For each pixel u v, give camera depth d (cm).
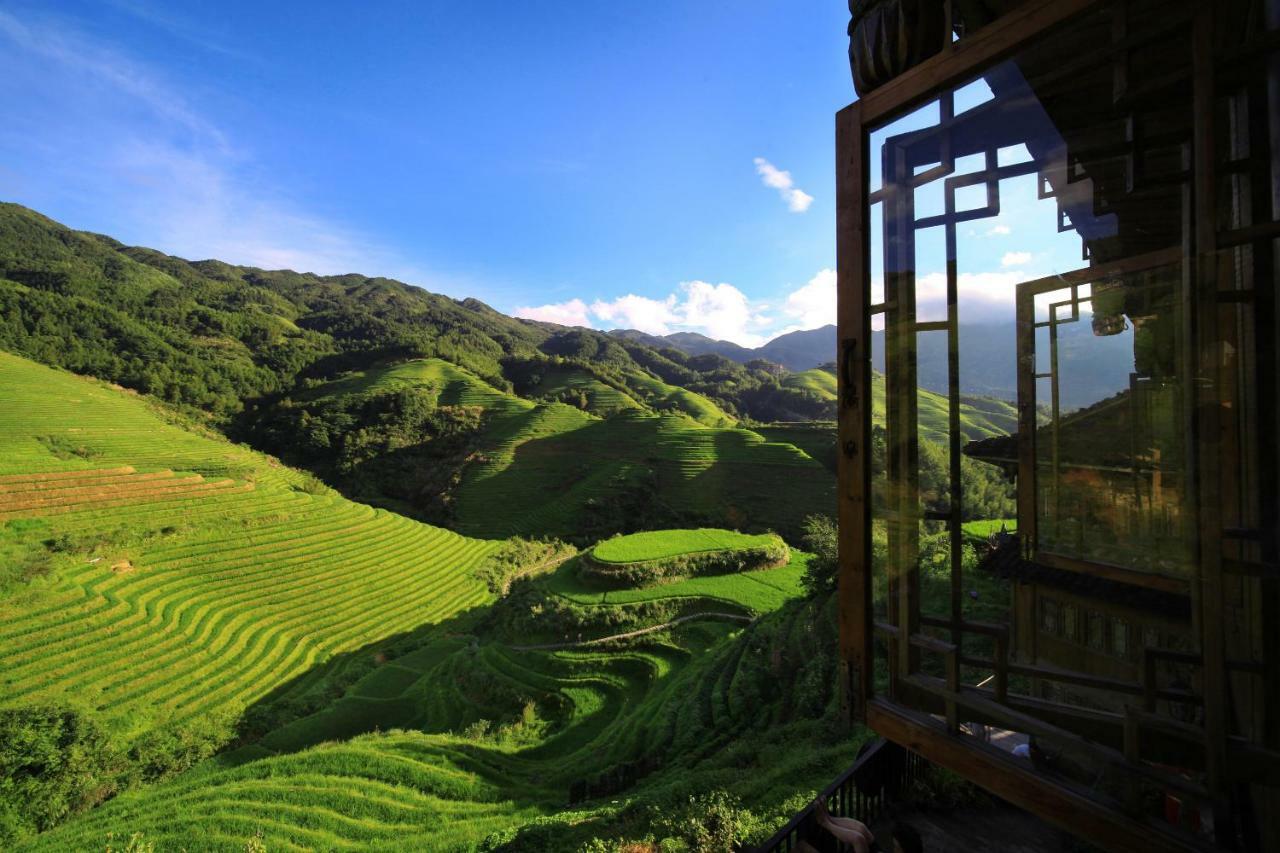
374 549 6109
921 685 247
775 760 1401
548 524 7331
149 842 1806
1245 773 180
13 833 2250
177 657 3891
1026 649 431
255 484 6838
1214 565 191
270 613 4719
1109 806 197
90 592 4194
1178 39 189
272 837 1805
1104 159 222
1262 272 187
